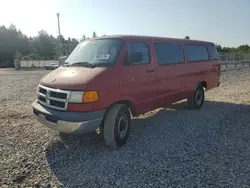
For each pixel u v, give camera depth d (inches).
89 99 160.2
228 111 283.1
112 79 172.9
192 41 286.0
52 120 168.7
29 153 174.1
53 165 155.8
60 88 166.7
